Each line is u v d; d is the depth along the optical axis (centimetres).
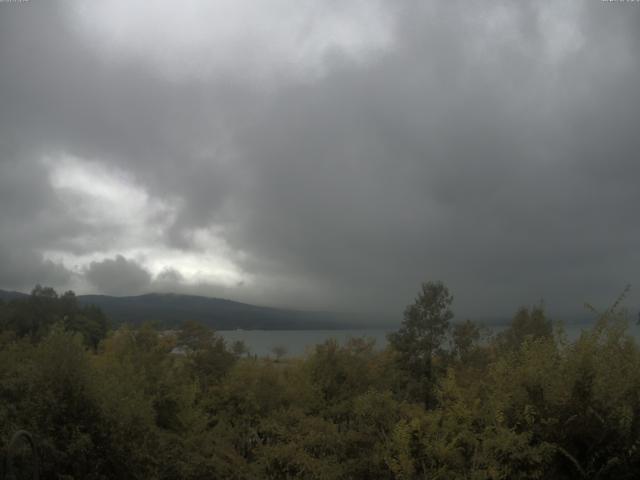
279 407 1411
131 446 810
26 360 916
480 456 667
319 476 877
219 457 1011
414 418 763
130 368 1127
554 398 666
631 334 740
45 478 698
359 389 1562
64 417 769
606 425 643
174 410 1163
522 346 779
